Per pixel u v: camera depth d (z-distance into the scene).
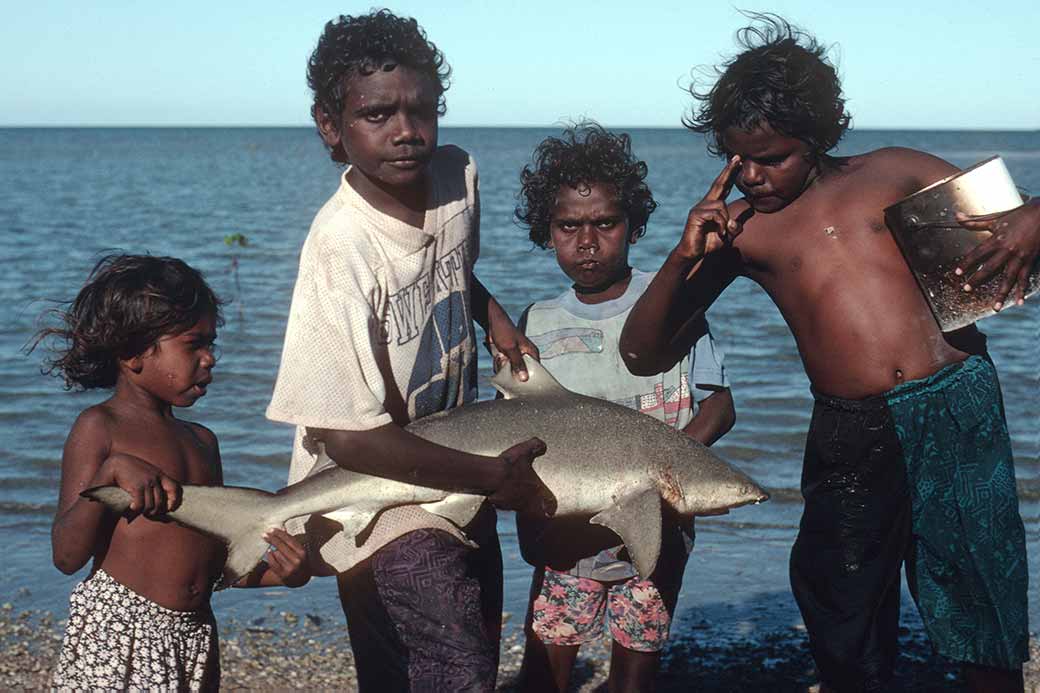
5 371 12.79
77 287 19.44
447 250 3.33
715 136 3.62
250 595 6.45
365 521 3.14
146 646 3.24
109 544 3.25
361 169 3.14
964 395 3.36
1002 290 3.25
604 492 3.27
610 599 3.87
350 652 5.58
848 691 3.56
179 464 3.40
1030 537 7.18
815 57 3.46
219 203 41.22
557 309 4.04
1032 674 5.02
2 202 40.75
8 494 8.79
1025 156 100.25
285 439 10.13
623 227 3.96
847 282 3.45
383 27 3.09
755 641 5.70
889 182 3.52
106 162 85.69
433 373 3.30
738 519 7.98
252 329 15.12
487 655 3.09
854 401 3.46
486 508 3.46
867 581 3.50
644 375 3.90
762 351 13.75
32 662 5.46
